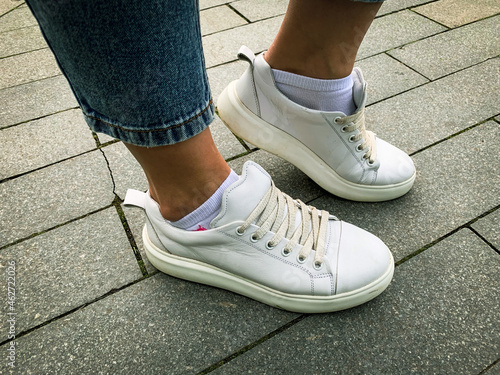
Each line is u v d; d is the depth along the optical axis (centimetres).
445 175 121
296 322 87
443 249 101
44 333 85
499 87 157
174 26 50
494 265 97
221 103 119
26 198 117
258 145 117
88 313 89
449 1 221
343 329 86
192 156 70
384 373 79
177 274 93
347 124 100
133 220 111
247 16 212
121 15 45
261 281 86
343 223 94
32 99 159
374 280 86
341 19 85
